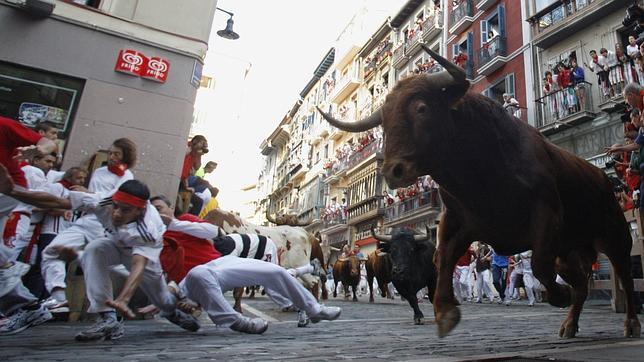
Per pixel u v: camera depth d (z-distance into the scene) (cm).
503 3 2069
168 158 653
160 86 666
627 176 643
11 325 379
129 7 675
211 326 488
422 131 256
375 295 1859
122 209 330
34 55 598
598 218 378
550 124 1648
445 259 313
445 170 273
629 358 199
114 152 454
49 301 412
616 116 1445
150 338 362
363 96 3397
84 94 618
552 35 1717
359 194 3045
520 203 281
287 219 934
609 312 753
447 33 2458
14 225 405
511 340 347
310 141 4203
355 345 314
